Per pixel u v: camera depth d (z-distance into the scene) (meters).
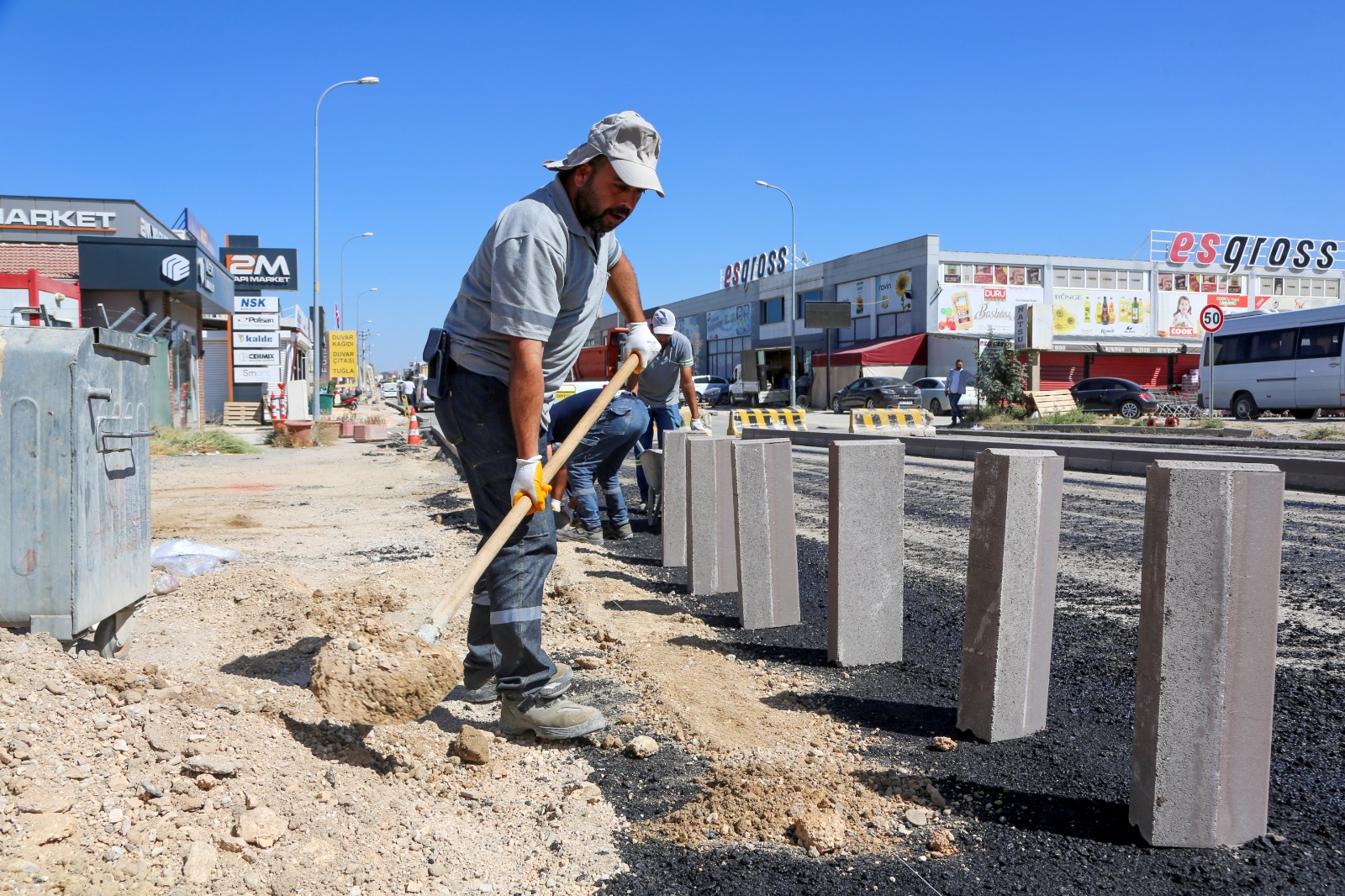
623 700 3.62
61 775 2.29
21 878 1.89
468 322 2.95
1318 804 2.66
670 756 3.05
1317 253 52.81
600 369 42.41
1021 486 3.08
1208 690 2.38
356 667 2.71
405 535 7.82
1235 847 2.41
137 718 2.66
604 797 2.75
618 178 2.87
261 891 2.05
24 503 3.16
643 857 2.39
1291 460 10.97
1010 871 2.31
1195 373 36.78
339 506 9.98
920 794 2.73
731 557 5.51
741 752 3.07
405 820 2.48
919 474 13.38
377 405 60.94
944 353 43.84
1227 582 2.36
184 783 2.38
